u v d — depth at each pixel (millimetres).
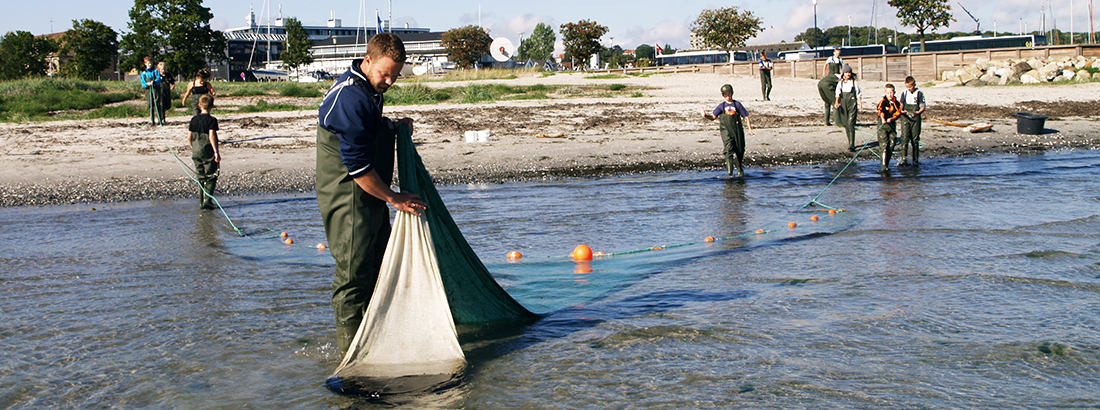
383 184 3660
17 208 9742
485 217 8609
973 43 49000
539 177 12297
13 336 4320
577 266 6145
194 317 4664
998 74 34469
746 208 9039
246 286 5453
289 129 17859
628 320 4555
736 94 28797
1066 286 5086
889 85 12562
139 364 3871
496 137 16812
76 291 5316
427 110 22391
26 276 5777
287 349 4094
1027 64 35344
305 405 3359
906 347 3949
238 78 109688
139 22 65062
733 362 3787
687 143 15617
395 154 4172
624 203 9531
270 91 29812
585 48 75062
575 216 8617
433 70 69625
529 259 6469
